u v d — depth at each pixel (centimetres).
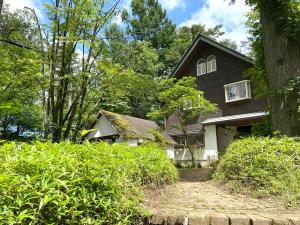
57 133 784
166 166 445
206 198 377
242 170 423
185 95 1260
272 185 366
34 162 186
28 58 741
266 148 427
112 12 838
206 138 1523
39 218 163
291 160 389
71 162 205
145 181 360
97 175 213
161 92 1224
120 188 247
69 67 816
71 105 831
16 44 798
